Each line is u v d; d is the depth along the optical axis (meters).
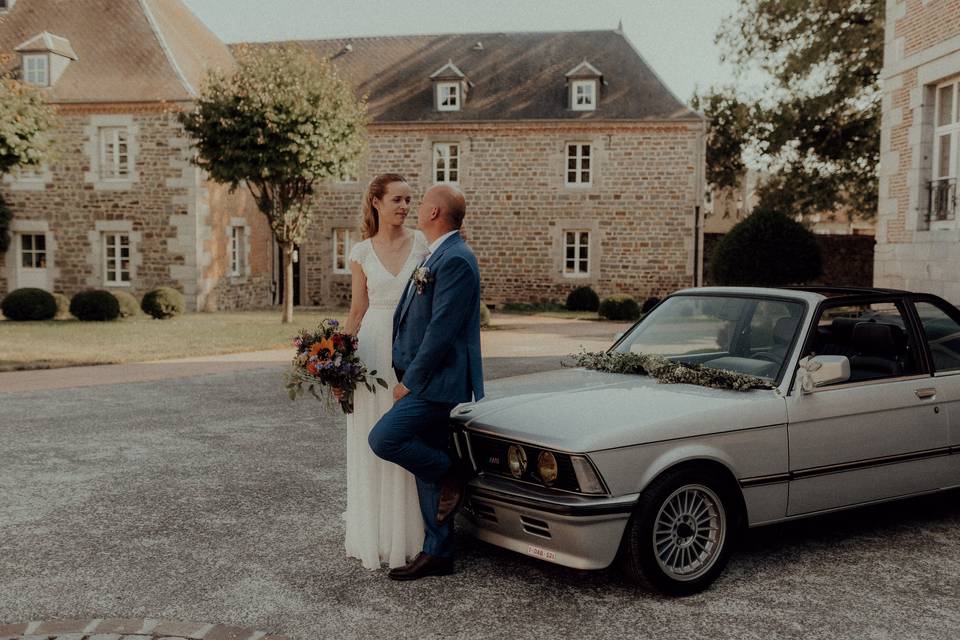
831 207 32.47
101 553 4.36
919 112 13.07
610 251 25.88
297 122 17.98
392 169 26.58
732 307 4.87
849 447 4.35
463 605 3.71
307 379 4.06
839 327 4.63
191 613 3.60
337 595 3.82
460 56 28.64
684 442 3.80
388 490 4.09
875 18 27.42
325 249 27.06
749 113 32.41
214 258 24.11
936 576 4.09
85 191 23.53
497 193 26.25
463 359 3.88
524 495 3.73
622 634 3.41
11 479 5.83
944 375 4.82
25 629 3.42
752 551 4.47
